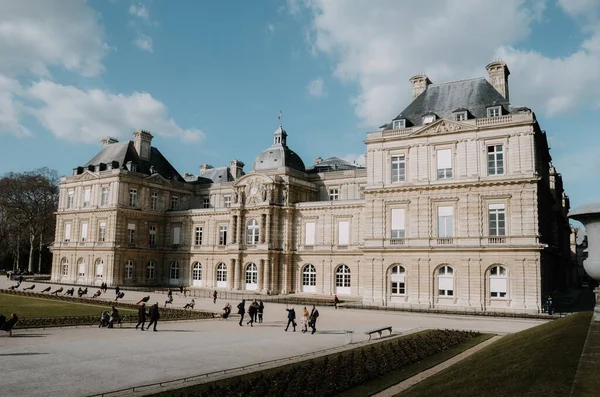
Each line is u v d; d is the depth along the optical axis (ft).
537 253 166.40
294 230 265.34
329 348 96.37
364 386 67.62
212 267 289.74
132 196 297.53
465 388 53.01
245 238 272.10
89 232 299.38
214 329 123.44
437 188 185.06
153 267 307.58
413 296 185.16
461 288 177.17
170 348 93.56
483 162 179.01
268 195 263.08
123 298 211.20
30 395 59.77
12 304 167.22
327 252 251.39
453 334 112.57
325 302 208.85
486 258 174.40
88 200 305.73
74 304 175.63
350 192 281.13
